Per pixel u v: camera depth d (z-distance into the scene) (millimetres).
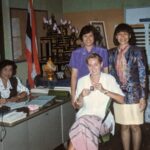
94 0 4523
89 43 2984
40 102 3250
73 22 4684
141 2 4270
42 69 4172
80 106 2711
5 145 2695
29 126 2941
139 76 2957
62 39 4191
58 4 4617
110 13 4453
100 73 2725
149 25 4262
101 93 2660
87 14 4582
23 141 2879
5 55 3605
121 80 2986
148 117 4316
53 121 3322
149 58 4293
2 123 2689
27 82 3846
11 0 3672
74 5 4652
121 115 3072
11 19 3670
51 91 3676
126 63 2949
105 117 2695
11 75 3408
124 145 3230
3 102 3170
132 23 4355
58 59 4180
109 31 4480
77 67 3070
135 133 3154
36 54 3768
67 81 3855
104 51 3023
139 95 2986
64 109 3512
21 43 3854
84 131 2543
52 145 3334
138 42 4355
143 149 3562
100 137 2738
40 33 4211
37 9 4125
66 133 3576
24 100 3354
